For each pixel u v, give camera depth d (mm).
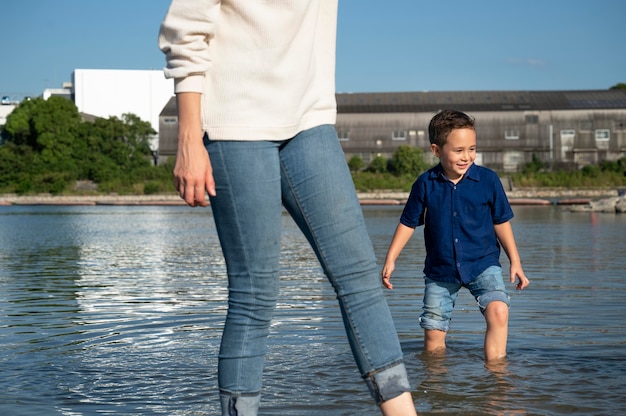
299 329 4973
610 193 50125
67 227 20078
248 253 2189
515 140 60562
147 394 3443
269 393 3408
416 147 59844
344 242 2154
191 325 5270
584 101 61375
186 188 2068
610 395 3332
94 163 58656
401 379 2199
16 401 3328
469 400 3260
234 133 2088
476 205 4277
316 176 2135
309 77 2160
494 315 4086
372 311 2191
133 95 75875
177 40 2057
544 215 24219
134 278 8289
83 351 4398
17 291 7238
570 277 7801
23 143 62750
